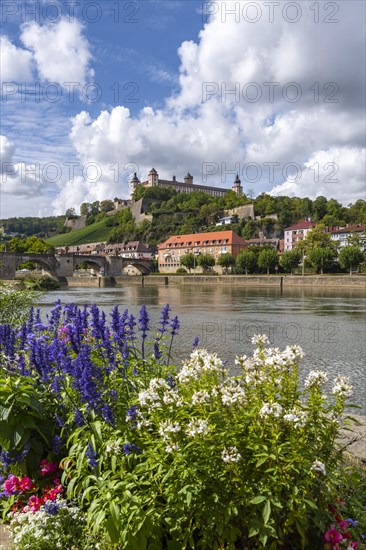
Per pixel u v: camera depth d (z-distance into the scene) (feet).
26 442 15.16
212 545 11.57
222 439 11.77
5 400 14.90
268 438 11.96
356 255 366.02
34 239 541.75
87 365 15.10
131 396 16.34
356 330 105.09
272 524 11.19
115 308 18.83
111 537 11.26
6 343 19.36
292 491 11.25
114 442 12.82
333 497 12.53
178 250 567.59
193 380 14.29
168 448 11.34
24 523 12.85
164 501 12.14
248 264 445.78
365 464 18.65
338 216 652.48
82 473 13.47
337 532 11.38
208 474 11.23
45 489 14.57
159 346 20.85
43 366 16.79
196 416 12.71
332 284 327.88
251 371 13.79
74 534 12.37
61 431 15.28
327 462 12.44
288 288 323.78
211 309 162.40
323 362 68.95
